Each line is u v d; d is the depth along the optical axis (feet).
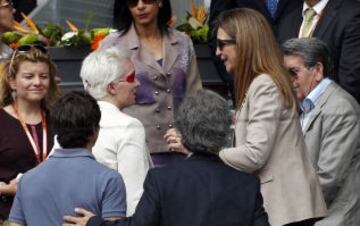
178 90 84.17
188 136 61.21
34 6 104.88
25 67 76.43
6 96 77.36
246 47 71.05
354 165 77.51
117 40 84.94
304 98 77.56
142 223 59.57
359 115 77.61
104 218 61.77
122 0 84.79
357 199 77.05
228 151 68.69
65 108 63.10
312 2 89.35
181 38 85.76
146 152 69.77
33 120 76.74
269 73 70.49
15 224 63.67
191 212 59.72
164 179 60.23
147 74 82.99
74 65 90.02
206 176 60.54
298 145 70.54
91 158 63.46
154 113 82.43
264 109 69.41
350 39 87.81
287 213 69.21
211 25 91.91
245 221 60.08
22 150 75.56
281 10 91.09
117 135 68.64
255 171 69.51
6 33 92.58
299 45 77.30
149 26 84.64
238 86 71.31
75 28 94.48
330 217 76.18
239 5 92.63
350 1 88.99
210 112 61.05
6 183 75.20
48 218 62.54
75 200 62.23
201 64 91.56
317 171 76.59
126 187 67.97
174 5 106.52
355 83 87.40
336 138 76.43
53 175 62.85
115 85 70.18
